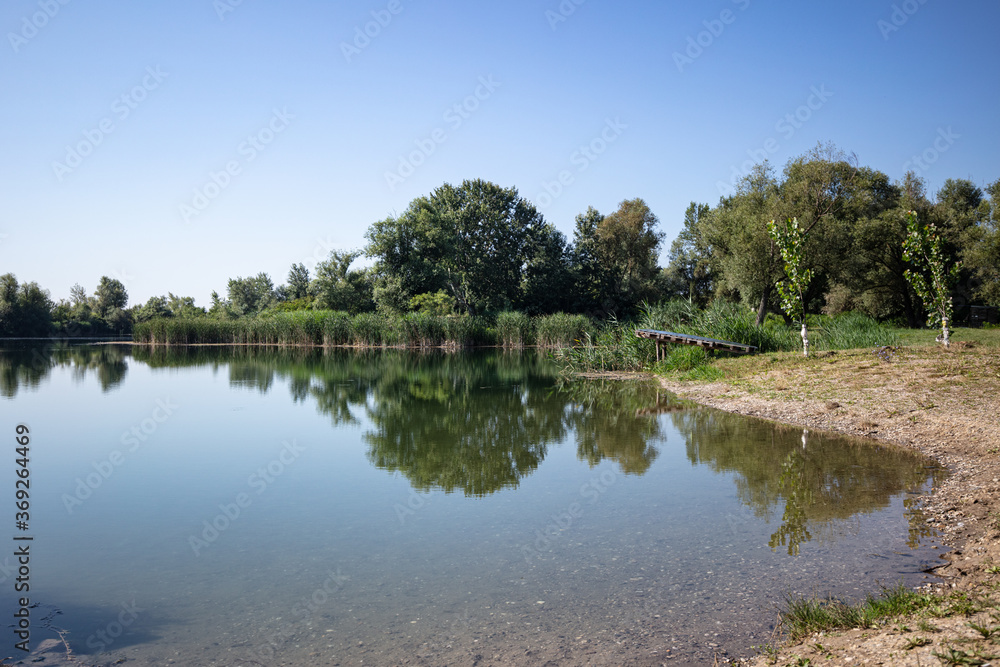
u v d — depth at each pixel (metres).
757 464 10.16
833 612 4.76
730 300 48.94
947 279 18.55
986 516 6.73
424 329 45.25
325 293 57.44
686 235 64.75
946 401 12.39
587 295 64.25
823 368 17.69
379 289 53.97
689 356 23.86
